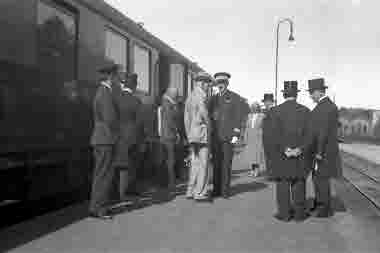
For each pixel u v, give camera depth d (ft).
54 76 19.17
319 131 19.42
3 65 15.85
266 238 16.15
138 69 28.81
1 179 16.46
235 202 23.85
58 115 19.47
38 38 18.04
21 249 13.98
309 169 19.79
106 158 19.17
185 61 40.45
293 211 21.13
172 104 28.04
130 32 27.40
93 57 22.72
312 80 20.15
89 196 23.80
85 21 21.90
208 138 24.14
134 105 21.85
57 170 19.90
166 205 22.59
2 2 15.94
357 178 41.57
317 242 15.75
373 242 16.03
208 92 27.04
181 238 15.87
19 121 16.66
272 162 19.35
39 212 21.34
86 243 14.88
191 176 24.72
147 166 29.50
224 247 14.76
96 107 19.22
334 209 22.94
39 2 18.12
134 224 18.02
